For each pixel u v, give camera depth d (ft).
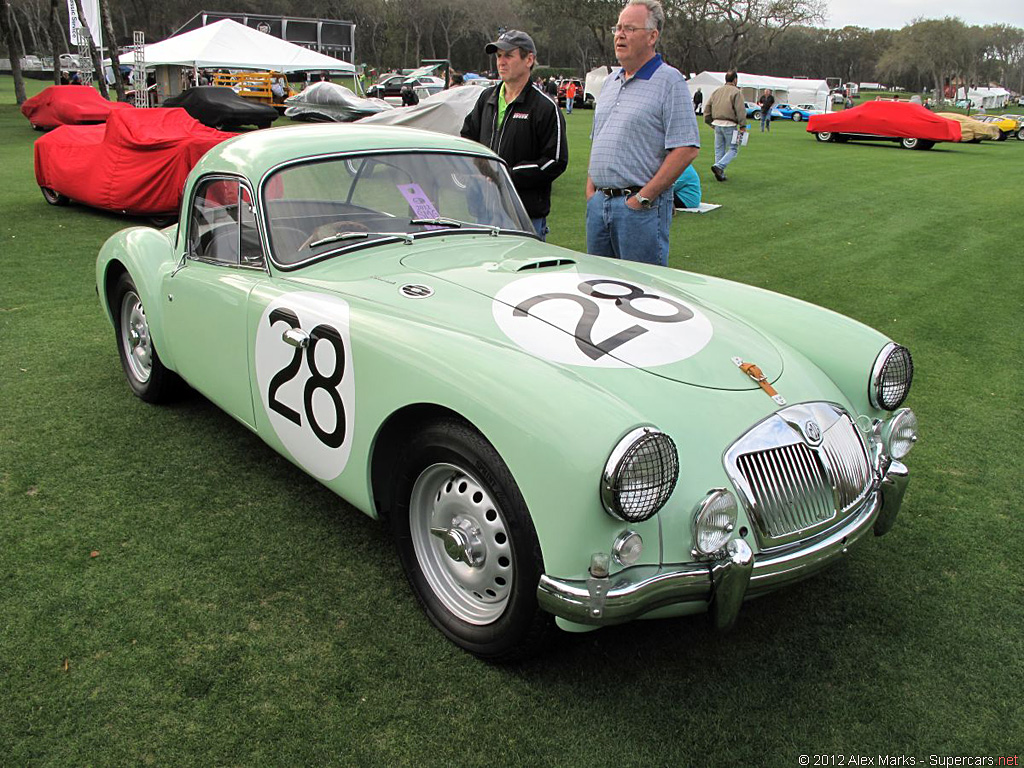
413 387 7.61
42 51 253.44
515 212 12.12
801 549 7.42
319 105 71.61
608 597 6.51
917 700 7.59
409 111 42.93
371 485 8.67
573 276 9.83
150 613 8.29
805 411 7.97
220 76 83.05
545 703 7.36
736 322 9.43
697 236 30.73
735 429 7.41
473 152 12.04
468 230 11.26
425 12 285.43
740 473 7.19
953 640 8.45
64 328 17.13
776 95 156.15
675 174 13.79
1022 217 36.99
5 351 15.67
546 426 6.58
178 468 11.37
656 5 13.48
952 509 11.17
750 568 6.88
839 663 8.05
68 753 6.57
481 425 6.98
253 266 10.32
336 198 10.52
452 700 7.34
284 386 9.44
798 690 7.66
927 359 17.47
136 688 7.29
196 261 11.52
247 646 7.88
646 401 7.31
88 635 7.93
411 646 8.02
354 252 10.14
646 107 13.80
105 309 13.84
